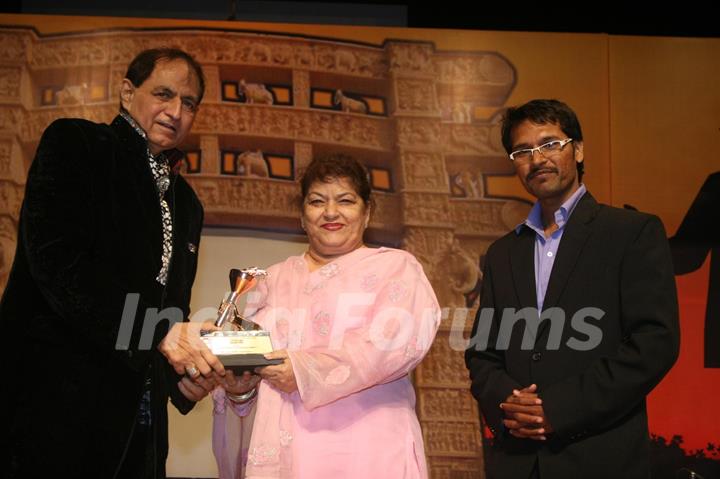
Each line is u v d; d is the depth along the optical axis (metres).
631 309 2.38
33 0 4.04
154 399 2.29
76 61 3.88
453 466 3.66
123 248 2.16
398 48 4.01
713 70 4.01
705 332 3.78
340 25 4.05
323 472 2.19
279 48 3.97
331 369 2.21
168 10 4.08
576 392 2.31
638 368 2.28
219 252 3.83
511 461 2.42
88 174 2.14
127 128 2.34
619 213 2.57
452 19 4.20
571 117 2.71
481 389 2.53
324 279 2.39
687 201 3.92
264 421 2.26
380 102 3.97
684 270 3.86
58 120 2.20
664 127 3.97
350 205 2.46
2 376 2.04
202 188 3.86
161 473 2.30
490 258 2.79
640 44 4.02
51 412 2.02
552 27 4.20
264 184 3.88
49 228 2.03
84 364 2.07
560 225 2.66
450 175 3.93
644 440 2.35
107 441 2.06
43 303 2.10
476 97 4.00
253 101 3.93
